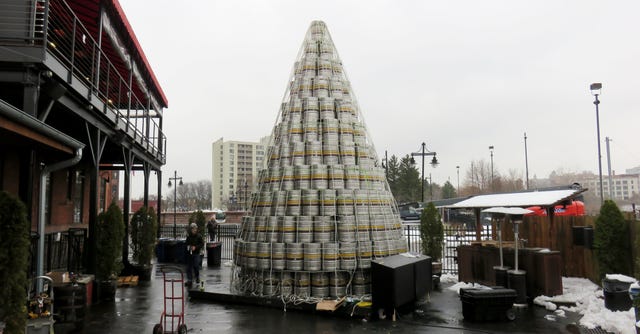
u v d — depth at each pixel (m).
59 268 13.34
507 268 10.51
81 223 19.30
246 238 10.95
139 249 14.16
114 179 30.05
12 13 8.96
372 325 8.42
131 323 8.56
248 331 8.01
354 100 12.26
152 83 19.67
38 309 6.78
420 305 10.08
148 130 19.38
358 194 10.41
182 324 7.62
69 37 12.69
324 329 8.12
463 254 12.38
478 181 75.62
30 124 6.17
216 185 120.94
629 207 62.69
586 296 10.15
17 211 4.93
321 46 12.38
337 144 11.12
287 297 9.80
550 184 102.25
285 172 10.73
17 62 7.80
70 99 9.80
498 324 8.46
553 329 8.06
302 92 11.83
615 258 10.31
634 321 7.68
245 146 122.50
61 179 16.94
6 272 4.78
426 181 94.81
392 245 10.66
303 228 9.98
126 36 14.50
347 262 9.84
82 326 8.25
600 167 26.47
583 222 12.80
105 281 10.77
